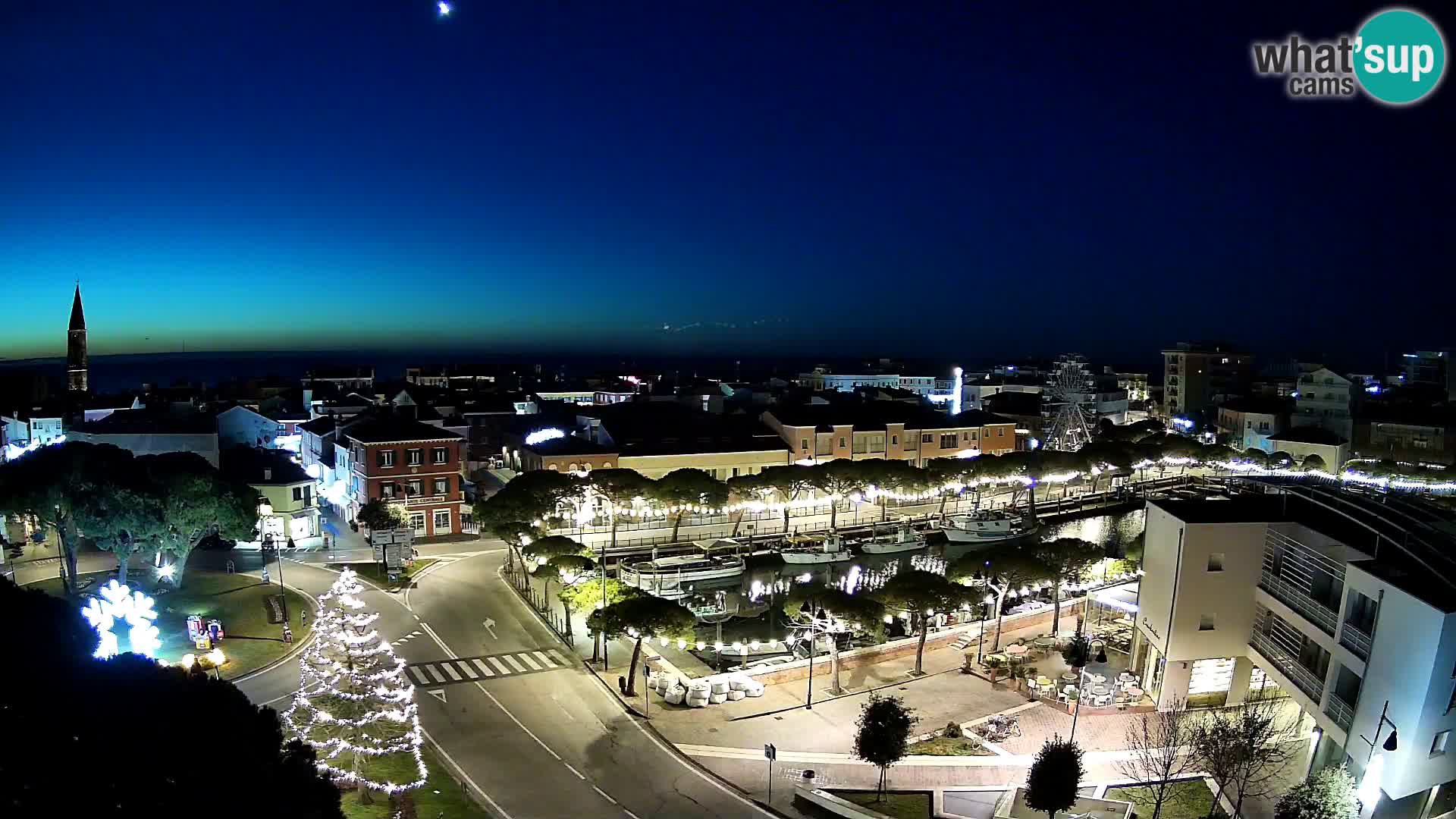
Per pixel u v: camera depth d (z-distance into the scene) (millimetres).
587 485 88062
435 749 41969
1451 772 34500
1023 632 61438
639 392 192875
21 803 17047
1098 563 63625
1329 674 38344
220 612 60094
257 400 143500
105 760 18891
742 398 161750
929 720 46688
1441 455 129125
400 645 56594
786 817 36844
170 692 22516
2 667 21219
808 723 46406
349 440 91312
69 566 61625
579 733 44656
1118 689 49344
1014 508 116375
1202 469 150250
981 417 137375
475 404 140125
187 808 18469
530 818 35969
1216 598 46344
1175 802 37500
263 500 74125
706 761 41969
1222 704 47500
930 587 53438
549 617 62812
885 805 37625
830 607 52281
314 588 67688
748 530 100562
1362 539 41938
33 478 59156
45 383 142625
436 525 88562
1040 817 36375
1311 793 32312
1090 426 155000
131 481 60125
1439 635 31859
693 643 51188
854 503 112312
